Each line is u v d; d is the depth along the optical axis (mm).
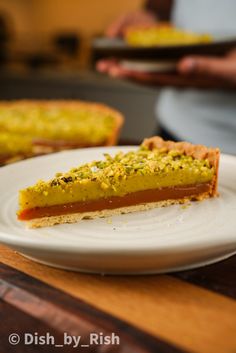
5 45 1339
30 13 1391
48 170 393
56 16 1374
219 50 565
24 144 515
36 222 325
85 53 1338
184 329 239
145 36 633
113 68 604
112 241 300
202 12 671
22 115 627
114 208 346
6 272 285
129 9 1280
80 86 1149
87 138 560
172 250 258
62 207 332
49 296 262
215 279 276
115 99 1113
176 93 680
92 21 1334
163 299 261
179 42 606
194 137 647
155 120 1089
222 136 626
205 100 631
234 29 633
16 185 371
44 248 263
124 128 1118
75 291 269
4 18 1354
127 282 276
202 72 540
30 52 1346
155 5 800
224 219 324
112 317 246
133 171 346
